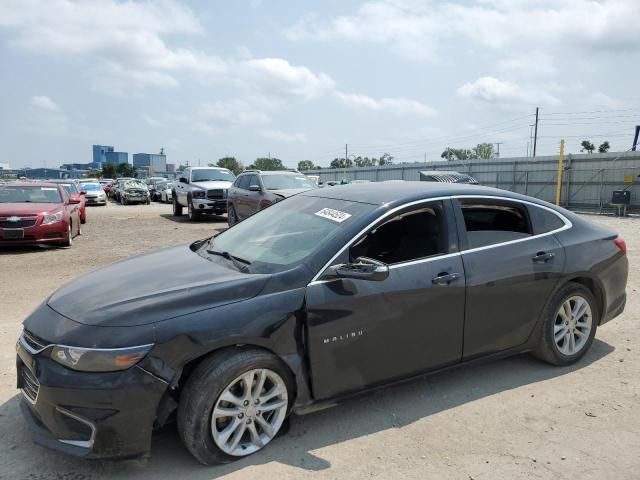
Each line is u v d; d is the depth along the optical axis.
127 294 3.21
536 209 4.44
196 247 4.44
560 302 4.39
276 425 3.25
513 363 4.64
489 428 3.52
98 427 2.78
